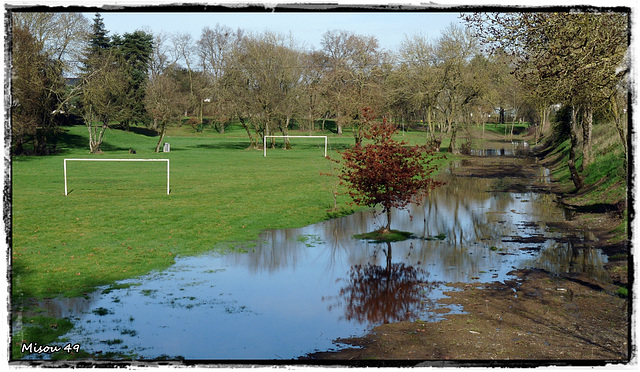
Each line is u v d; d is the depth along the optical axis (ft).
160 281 44.14
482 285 43.21
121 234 61.36
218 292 41.37
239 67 234.99
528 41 50.06
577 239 59.72
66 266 47.62
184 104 250.37
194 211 76.43
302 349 30.50
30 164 149.59
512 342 31.12
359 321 35.17
